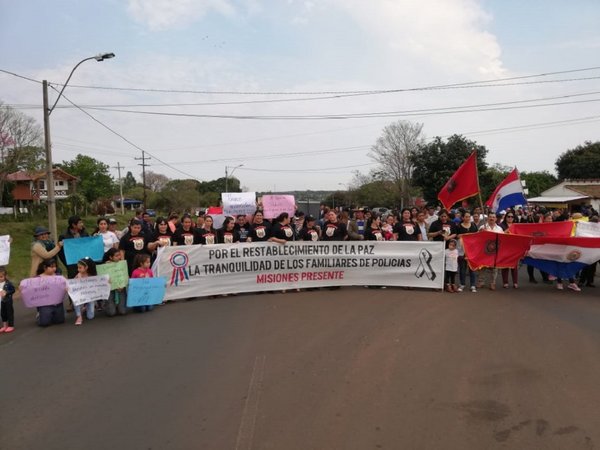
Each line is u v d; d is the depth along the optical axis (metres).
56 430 3.95
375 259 10.47
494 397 4.54
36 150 39.66
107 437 3.81
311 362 5.50
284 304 8.74
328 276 10.40
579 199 36.78
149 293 8.32
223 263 9.73
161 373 5.21
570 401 4.45
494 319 7.50
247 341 6.36
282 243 10.09
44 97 19.02
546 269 10.34
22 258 19.44
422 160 42.53
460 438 3.77
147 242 9.39
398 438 3.76
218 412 4.23
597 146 59.00
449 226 10.73
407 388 4.75
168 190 65.62
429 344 6.18
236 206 12.73
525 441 3.72
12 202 53.72
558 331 6.80
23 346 6.38
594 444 3.68
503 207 14.11
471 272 9.99
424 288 10.28
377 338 6.44
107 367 5.44
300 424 4.00
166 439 3.77
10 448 3.67
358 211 13.20
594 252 9.72
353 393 4.63
